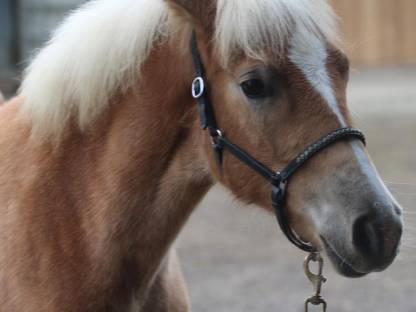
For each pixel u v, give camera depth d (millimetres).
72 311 3463
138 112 3520
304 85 3156
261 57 3156
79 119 3555
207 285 7496
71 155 3570
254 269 8008
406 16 20094
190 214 3662
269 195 3299
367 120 14430
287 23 3182
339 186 3094
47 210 3525
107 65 3520
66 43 3570
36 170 3586
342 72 3246
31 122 3645
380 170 10609
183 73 3461
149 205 3525
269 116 3203
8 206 3602
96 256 3477
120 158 3512
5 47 18250
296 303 6996
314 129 3150
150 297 3684
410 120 14250
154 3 3537
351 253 3043
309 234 3230
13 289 3512
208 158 3436
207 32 3344
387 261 3045
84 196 3533
